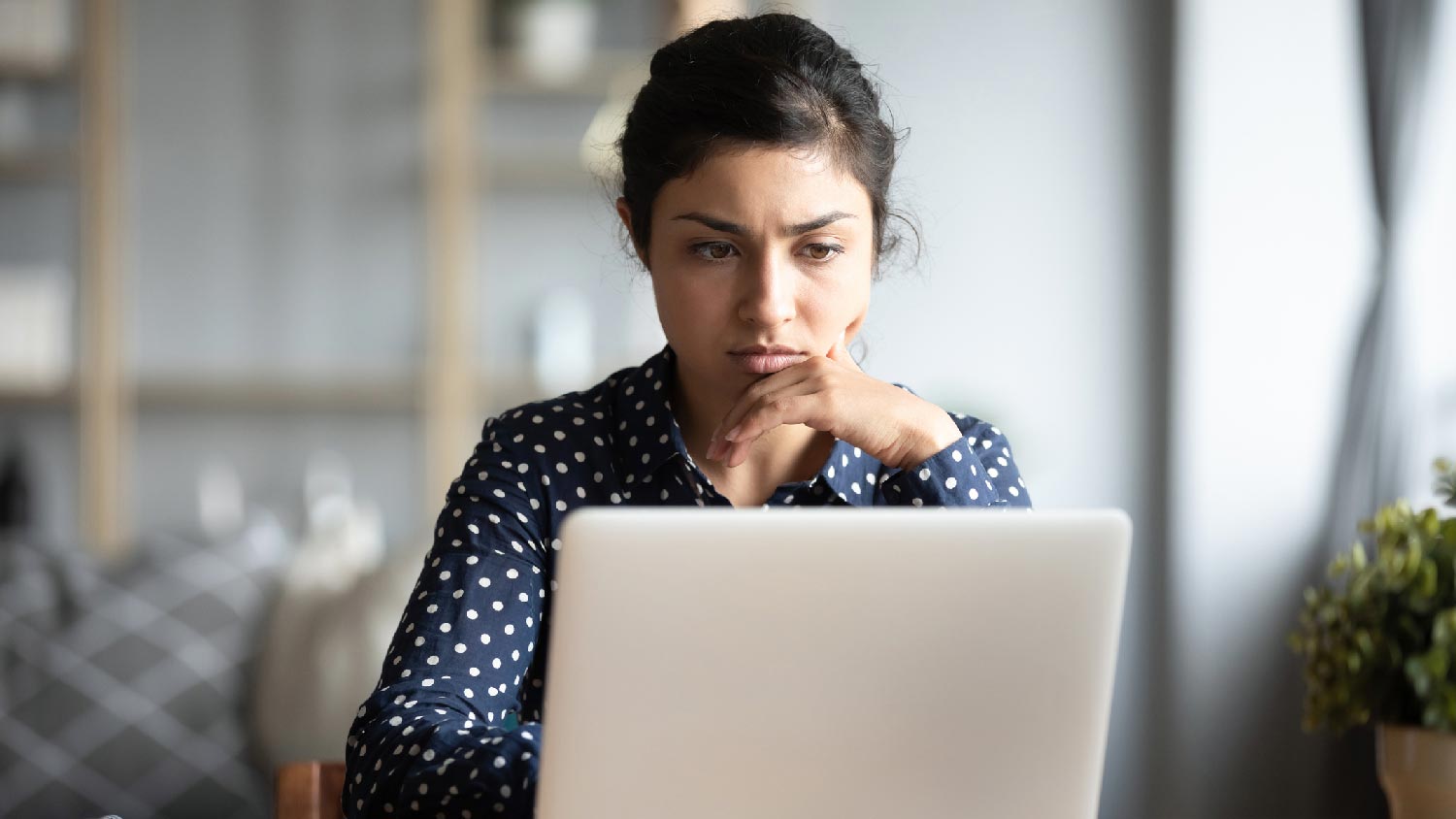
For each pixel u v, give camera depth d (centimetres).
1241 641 376
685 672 80
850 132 116
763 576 80
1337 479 324
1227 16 376
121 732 287
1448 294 318
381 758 96
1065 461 392
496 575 116
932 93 397
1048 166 396
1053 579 83
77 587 298
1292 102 370
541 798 81
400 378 383
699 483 123
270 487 396
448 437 375
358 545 324
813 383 117
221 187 399
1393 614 118
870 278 123
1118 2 396
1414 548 117
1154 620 385
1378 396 317
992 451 131
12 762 284
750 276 114
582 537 78
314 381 383
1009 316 395
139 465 394
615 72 381
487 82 382
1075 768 86
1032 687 84
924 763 84
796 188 111
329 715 270
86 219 373
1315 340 367
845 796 83
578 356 384
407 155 402
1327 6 365
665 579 79
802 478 127
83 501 372
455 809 90
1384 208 316
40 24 377
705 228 113
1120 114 395
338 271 400
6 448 388
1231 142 376
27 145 378
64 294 384
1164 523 388
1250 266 374
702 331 116
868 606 81
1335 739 317
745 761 82
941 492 118
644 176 117
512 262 396
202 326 397
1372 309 318
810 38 117
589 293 396
